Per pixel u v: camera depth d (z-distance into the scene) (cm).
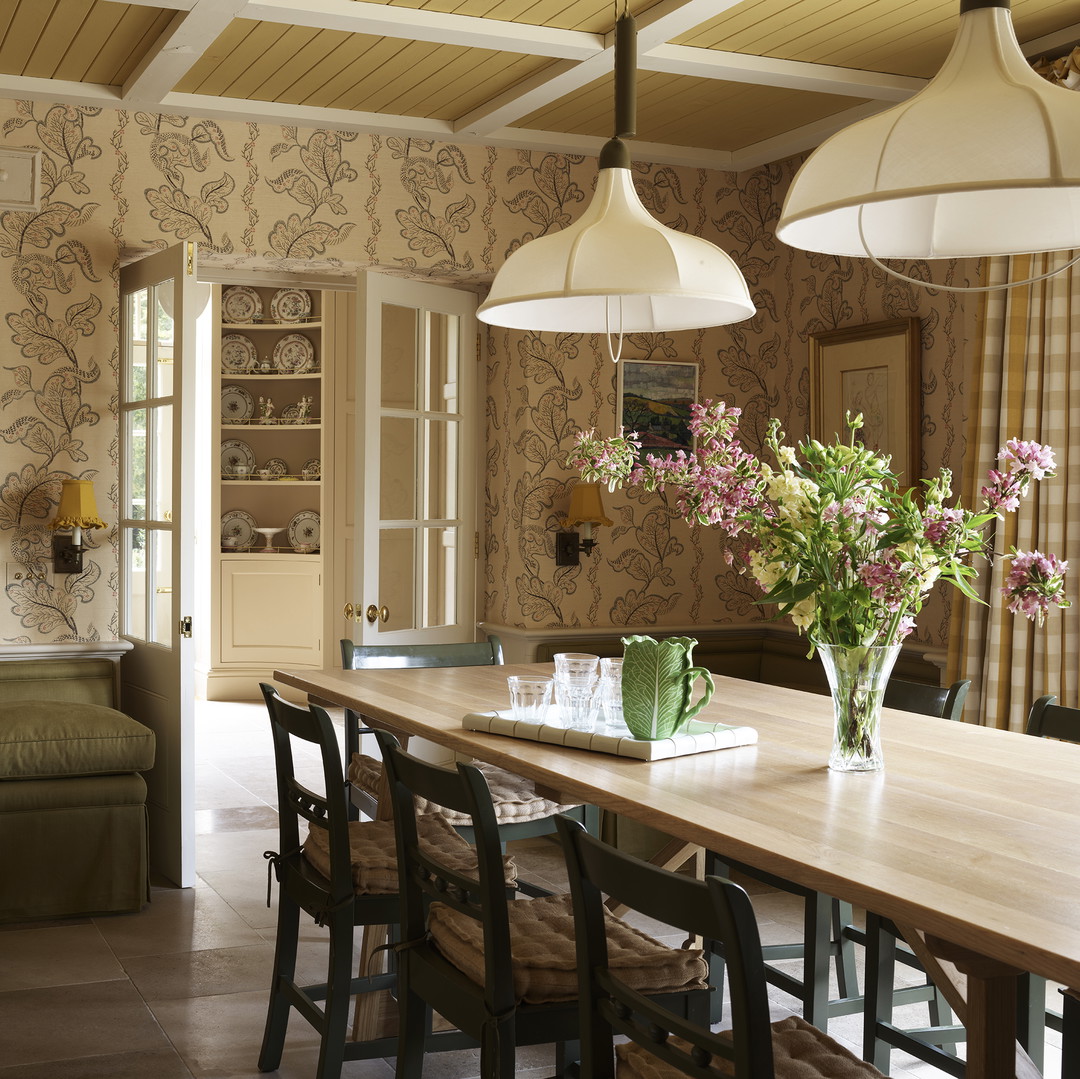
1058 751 251
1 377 459
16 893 407
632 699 245
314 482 874
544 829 331
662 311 275
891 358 507
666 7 377
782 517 221
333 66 441
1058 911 149
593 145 534
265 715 822
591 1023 183
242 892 445
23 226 461
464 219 527
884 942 287
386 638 500
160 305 460
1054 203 207
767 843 178
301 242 501
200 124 486
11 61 435
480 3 382
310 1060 308
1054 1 380
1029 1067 173
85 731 417
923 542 213
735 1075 153
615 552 559
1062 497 405
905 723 283
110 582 480
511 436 547
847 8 386
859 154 173
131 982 357
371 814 360
